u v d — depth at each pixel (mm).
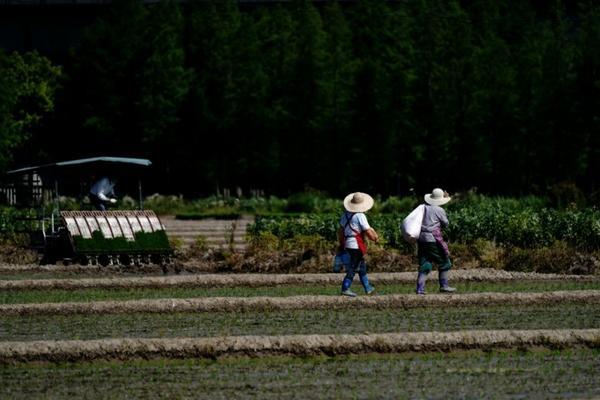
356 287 44281
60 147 137875
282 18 145250
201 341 28250
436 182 126500
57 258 55969
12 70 139125
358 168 124875
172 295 41344
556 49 123125
